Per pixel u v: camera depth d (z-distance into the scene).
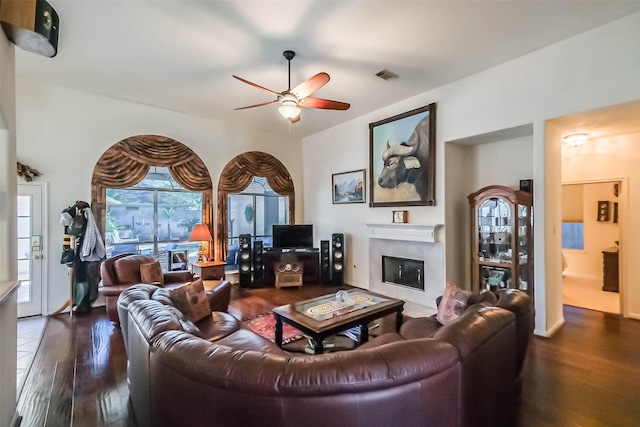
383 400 1.20
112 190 4.86
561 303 3.65
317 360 1.25
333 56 3.32
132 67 3.57
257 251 5.79
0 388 1.72
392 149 4.80
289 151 6.69
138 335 1.74
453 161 4.26
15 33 1.82
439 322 2.61
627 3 2.49
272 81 3.94
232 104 4.80
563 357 2.80
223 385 1.22
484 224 3.95
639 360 2.74
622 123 3.33
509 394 1.90
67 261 4.02
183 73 3.74
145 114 4.85
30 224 4.00
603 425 1.92
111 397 2.25
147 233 5.19
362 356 1.26
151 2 2.46
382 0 2.44
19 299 3.94
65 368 2.66
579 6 2.53
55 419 2.01
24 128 3.95
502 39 3.02
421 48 3.17
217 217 5.66
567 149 4.45
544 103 3.20
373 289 5.23
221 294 3.64
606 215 6.04
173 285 4.14
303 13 2.60
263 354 1.31
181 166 5.21
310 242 6.07
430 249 4.36
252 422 1.20
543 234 3.26
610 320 3.75
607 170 4.08
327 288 5.55
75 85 4.13
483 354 1.58
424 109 4.31
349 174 5.70
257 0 2.44
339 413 1.17
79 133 4.32
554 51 3.12
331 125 5.96
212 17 2.65
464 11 2.58
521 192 3.56
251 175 6.07
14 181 2.04
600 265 6.11
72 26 2.77
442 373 1.33
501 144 4.10
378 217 5.18
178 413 1.36
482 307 1.94
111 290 3.66
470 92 3.83
